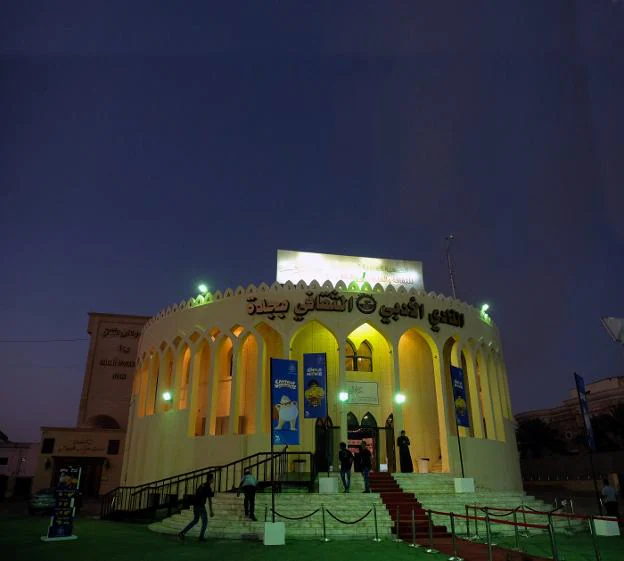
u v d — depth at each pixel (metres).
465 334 29.48
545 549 13.66
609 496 18.91
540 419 65.19
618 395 58.41
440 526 16.56
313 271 32.31
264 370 27.81
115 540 15.38
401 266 33.59
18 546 14.05
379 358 29.16
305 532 15.99
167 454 27.70
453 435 27.20
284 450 23.61
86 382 47.62
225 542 14.91
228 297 28.47
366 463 19.94
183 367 31.44
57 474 41.00
